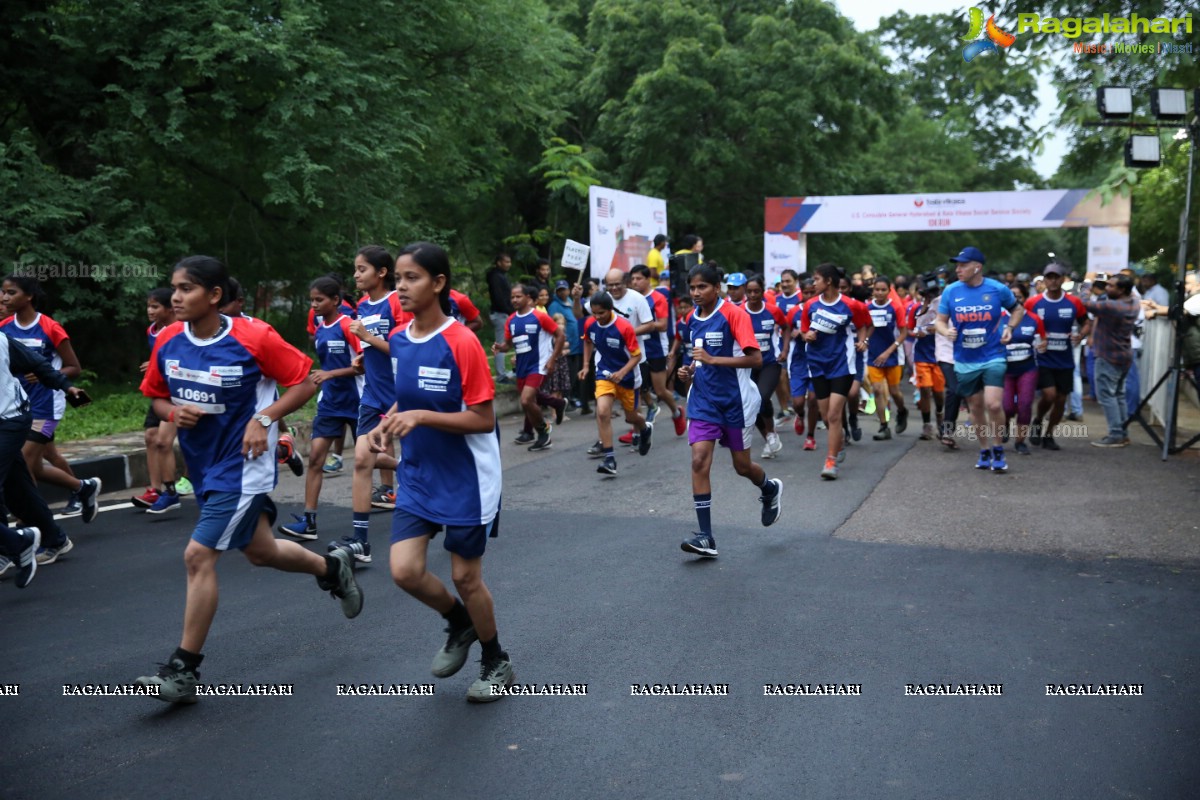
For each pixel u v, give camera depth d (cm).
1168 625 491
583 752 356
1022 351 1010
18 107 1430
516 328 1072
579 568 601
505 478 927
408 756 354
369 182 1465
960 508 763
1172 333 1121
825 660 445
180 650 399
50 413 703
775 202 2281
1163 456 982
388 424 361
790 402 1306
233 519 405
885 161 3912
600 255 1689
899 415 1184
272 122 1364
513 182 2445
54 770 345
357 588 463
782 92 2533
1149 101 1100
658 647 463
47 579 592
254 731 376
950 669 434
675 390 1563
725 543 662
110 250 1226
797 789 328
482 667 409
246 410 415
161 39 1276
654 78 2369
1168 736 367
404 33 1527
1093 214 2159
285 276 1722
